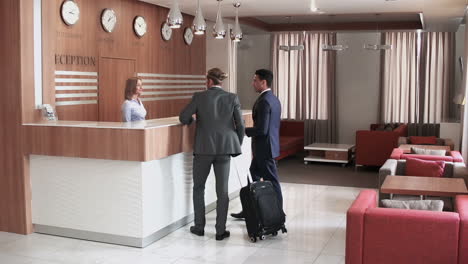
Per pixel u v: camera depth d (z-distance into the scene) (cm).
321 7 951
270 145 618
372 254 393
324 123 1426
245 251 546
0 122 600
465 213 388
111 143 545
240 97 1509
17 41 585
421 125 1334
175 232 612
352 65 1408
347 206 756
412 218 382
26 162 597
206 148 582
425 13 994
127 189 552
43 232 604
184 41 1070
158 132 553
